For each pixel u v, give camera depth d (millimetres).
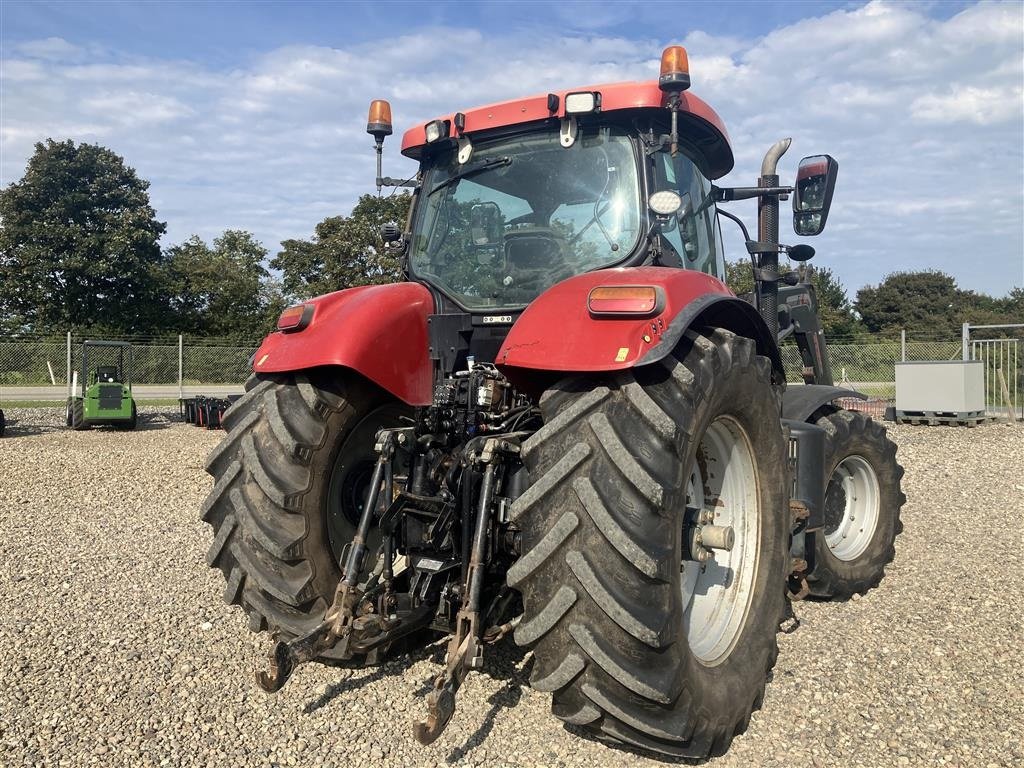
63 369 25469
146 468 10211
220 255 59906
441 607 2914
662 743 2516
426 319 3475
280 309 39062
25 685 3326
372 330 3180
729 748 2805
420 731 2359
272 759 2730
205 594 4594
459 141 3699
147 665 3535
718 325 3162
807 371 5469
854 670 3459
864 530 4691
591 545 2422
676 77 3021
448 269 3650
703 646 2926
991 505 7164
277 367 3162
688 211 3711
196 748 2809
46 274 42688
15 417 18516
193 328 46250
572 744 2807
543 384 2867
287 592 3049
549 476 2473
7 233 42438
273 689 2570
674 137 3090
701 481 3166
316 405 3127
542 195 3477
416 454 3072
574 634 2406
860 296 55750
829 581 4293
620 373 2580
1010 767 2676
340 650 3053
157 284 44875
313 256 30891
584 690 2434
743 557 3201
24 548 5730
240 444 3182
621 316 2551
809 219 4102
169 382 25594
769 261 4359
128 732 2920
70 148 44500
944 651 3670
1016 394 15578
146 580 4891
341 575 3205
